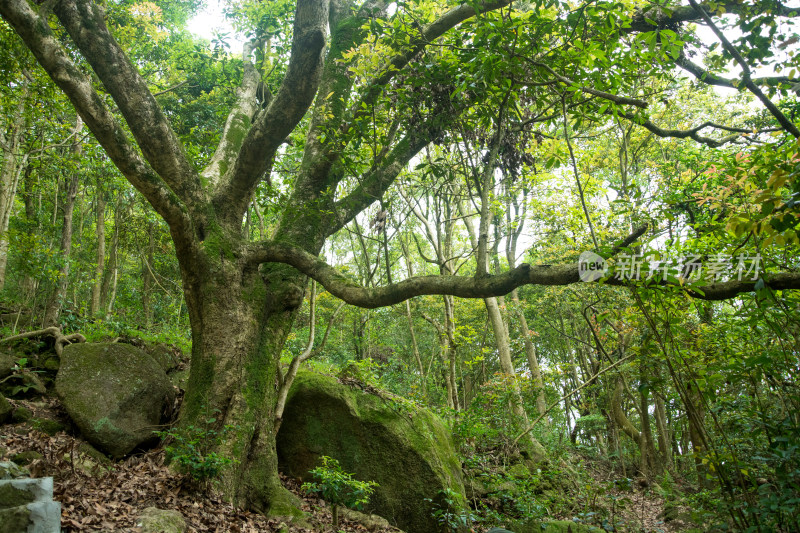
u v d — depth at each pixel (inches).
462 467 384.2
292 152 506.0
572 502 372.5
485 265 215.6
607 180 682.8
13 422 247.9
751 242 194.4
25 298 579.2
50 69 227.6
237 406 266.1
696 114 557.3
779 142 213.9
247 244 293.0
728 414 224.1
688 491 449.1
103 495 192.2
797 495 163.5
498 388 481.4
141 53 564.1
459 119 257.3
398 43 259.4
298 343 687.1
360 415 335.6
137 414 277.4
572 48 248.7
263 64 448.5
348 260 905.5
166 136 277.7
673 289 172.2
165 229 631.8
